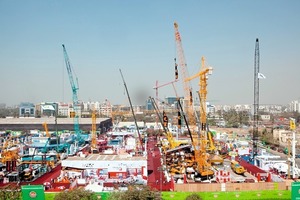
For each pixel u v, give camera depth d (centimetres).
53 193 8694
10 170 12900
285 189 9831
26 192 7356
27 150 18088
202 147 13038
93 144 19862
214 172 12394
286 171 12825
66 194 7325
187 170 12681
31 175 12244
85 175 11331
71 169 11525
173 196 8800
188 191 9581
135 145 18725
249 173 12825
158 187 10281
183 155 15212
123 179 10850
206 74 12975
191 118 17300
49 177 11438
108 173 11219
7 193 7712
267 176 11031
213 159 14862
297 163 16050
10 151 14675
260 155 16425
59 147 18825
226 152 18088
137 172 11512
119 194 7350
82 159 11900
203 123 13488
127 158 12081
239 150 17400
